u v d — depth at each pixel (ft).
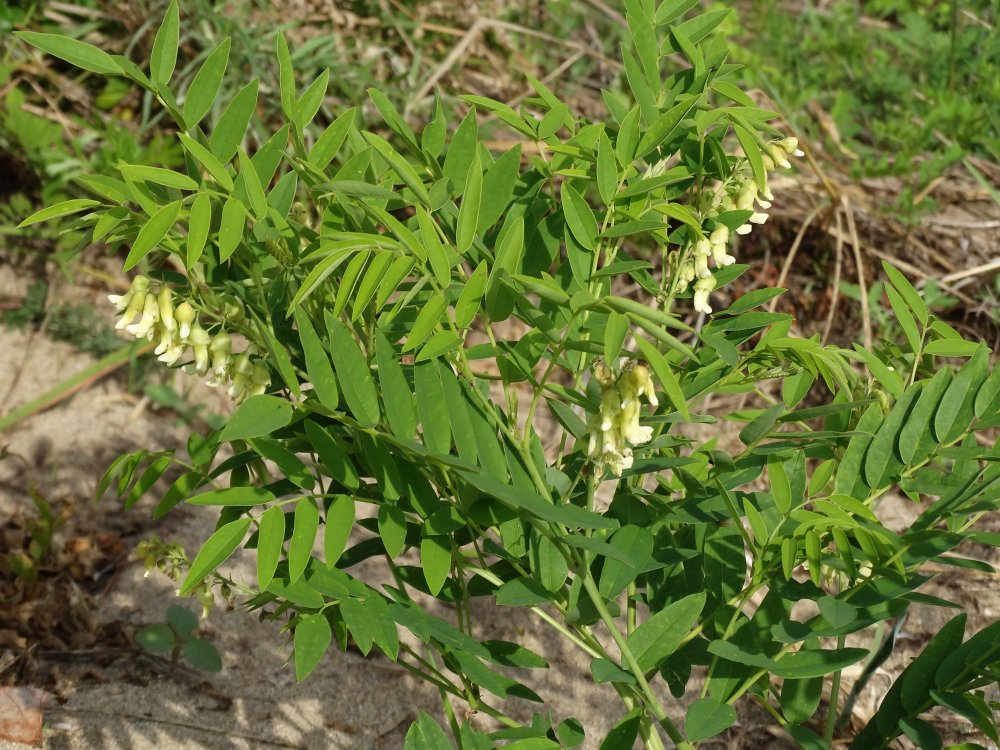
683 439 1.69
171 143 3.73
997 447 1.68
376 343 1.53
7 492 3.23
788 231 3.82
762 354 1.78
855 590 1.67
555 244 1.80
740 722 2.52
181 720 2.50
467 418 1.57
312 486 1.59
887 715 1.75
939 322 1.87
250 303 1.66
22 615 2.74
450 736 2.50
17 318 3.70
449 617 2.80
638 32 1.83
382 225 1.76
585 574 1.63
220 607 2.81
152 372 3.65
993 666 1.63
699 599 1.64
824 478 1.79
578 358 1.73
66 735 2.44
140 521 3.15
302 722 2.53
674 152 1.88
